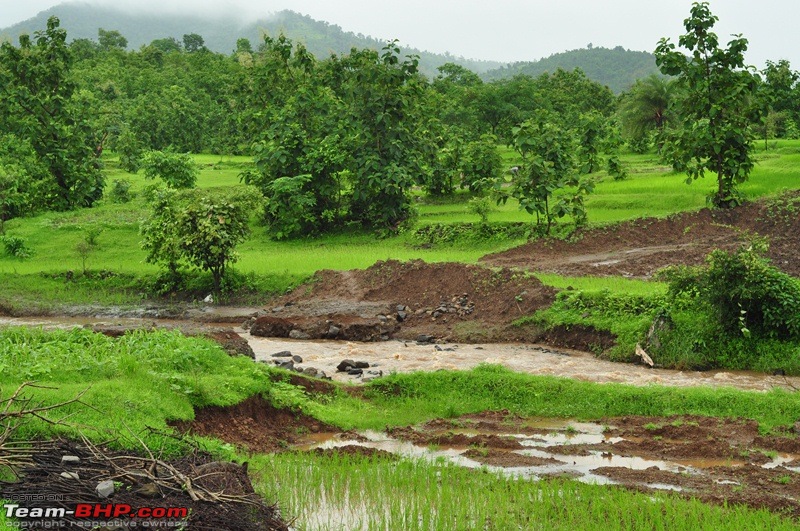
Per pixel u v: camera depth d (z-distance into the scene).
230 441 11.70
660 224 32.69
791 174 40.56
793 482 10.59
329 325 22.39
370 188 36.62
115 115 74.88
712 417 13.56
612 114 97.94
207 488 8.50
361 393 15.36
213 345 14.59
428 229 34.94
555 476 10.92
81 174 43.44
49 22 43.78
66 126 44.19
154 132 77.62
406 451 12.27
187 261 27.27
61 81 44.38
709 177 43.38
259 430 12.52
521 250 31.08
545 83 108.81
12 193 39.91
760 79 33.72
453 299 23.59
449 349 20.45
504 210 39.59
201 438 10.47
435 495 9.89
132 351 13.38
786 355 17.67
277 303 26.42
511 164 60.25
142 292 28.47
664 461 11.71
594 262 28.45
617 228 32.16
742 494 10.12
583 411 14.15
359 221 37.81
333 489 10.08
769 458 11.70
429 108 47.50
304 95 38.66
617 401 14.34
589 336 19.95
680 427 12.91
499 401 14.77
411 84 38.22
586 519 9.06
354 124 37.03
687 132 33.88
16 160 41.66
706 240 31.38
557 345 20.47
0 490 7.70
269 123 42.34
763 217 33.06
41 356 12.13
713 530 8.73
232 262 27.66
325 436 13.02
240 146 74.25
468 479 10.58
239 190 28.28
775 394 14.14
